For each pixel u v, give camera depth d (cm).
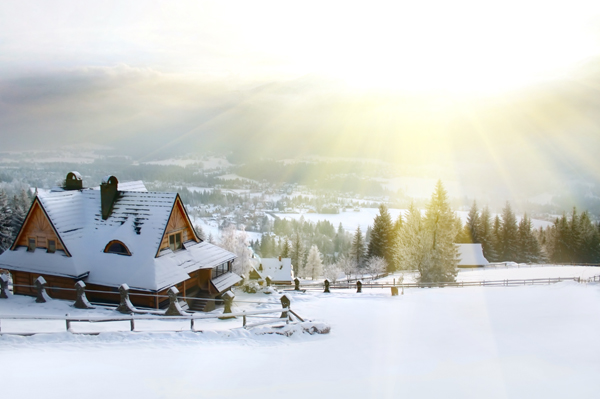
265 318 1897
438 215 4447
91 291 1962
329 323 1723
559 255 7612
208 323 1738
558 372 968
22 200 6706
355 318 1870
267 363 1073
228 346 1276
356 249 7519
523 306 2241
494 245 7744
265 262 6362
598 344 1298
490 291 2958
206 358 1105
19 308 1773
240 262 3509
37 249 2230
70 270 2083
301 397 795
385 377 942
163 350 1177
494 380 911
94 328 1469
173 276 2148
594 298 2419
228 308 1895
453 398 793
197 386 853
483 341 1382
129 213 2347
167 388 832
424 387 864
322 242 13762
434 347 1298
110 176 2381
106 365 991
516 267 5950
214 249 2697
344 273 7794
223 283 2619
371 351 1241
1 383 823
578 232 7369
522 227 7662
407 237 4888
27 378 862
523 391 831
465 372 984
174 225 2375
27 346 1141
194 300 2469
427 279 4203
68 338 1234
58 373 907
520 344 1320
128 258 2155
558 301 2375
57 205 2283
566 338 1403
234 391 825
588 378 911
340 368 1029
